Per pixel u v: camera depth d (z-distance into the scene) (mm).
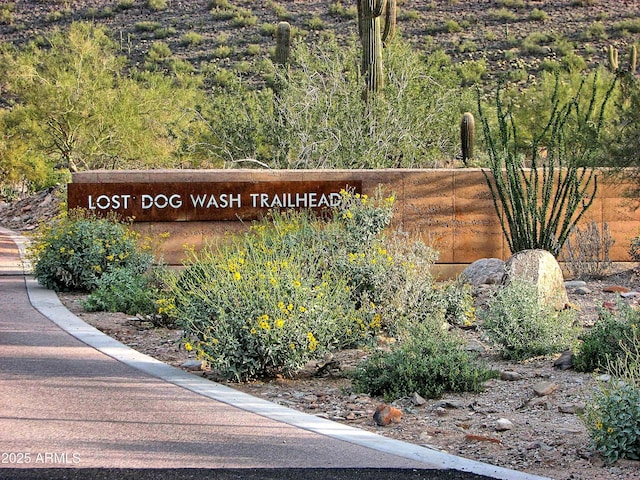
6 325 11648
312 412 7898
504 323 10086
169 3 70688
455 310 11648
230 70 57062
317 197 16016
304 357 9070
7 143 36281
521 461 6504
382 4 20094
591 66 55125
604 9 64562
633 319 9266
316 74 21844
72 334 11117
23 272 17438
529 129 28312
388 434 7215
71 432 6949
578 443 6875
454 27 62188
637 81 16297
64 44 33906
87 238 14844
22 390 8273
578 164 16062
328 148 20094
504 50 58500
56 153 33188
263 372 9188
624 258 16094
